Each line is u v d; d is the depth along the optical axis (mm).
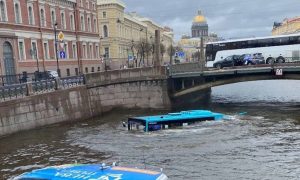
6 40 46844
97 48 75750
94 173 9727
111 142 24172
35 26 53875
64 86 34656
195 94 50656
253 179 16078
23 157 21156
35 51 53250
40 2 55594
